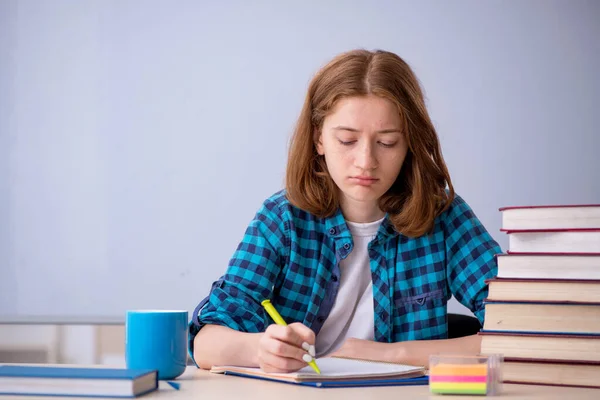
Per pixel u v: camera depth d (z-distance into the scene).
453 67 3.68
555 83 3.67
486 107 3.67
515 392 0.99
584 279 1.07
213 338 1.31
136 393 0.91
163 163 3.69
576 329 1.06
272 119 3.68
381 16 3.70
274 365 1.11
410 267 1.66
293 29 3.69
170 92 3.70
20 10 3.72
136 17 3.71
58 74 3.71
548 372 1.05
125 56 3.71
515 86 3.67
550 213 1.10
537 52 3.67
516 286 1.09
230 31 3.71
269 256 1.59
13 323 3.53
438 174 1.61
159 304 3.66
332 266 1.63
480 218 3.67
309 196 1.60
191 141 3.69
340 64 1.49
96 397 0.91
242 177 3.67
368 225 1.64
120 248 3.67
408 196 1.61
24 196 3.70
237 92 3.70
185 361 1.14
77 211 3.69
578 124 3.66
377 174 1.46
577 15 3.66
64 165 3.70
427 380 1.07
